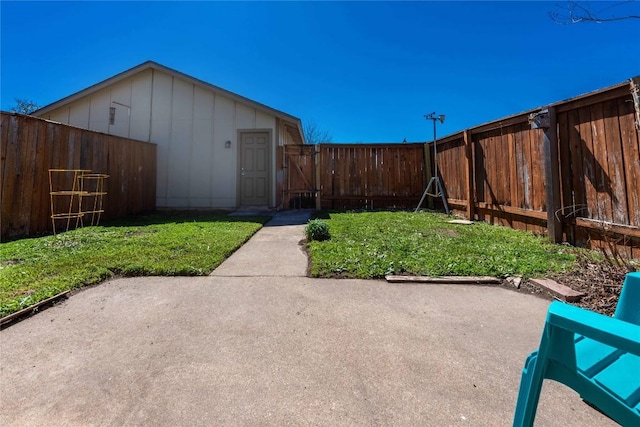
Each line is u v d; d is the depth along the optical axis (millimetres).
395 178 8648
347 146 8727
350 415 1344
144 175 8430
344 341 1950
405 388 1516
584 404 1413
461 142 6719
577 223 3725
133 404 1412
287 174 8812
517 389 1503
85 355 1801
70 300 2559
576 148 3746
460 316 2279
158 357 1783
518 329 2084
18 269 3129
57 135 5664
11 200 4832
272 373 1637
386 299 2586
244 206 8891
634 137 3076
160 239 4500
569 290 2574
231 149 8938
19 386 1529
